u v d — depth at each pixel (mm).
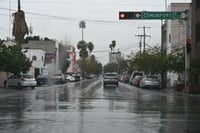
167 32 73438
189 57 44438
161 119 17641
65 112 20250
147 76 56219
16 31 56750
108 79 62312
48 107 23125
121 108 22734
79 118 17688
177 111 21438
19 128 14672
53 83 71812
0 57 53219
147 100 30109
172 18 42000
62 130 14227
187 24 42375
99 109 21969
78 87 56562
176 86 47312
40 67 94125
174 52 59781
